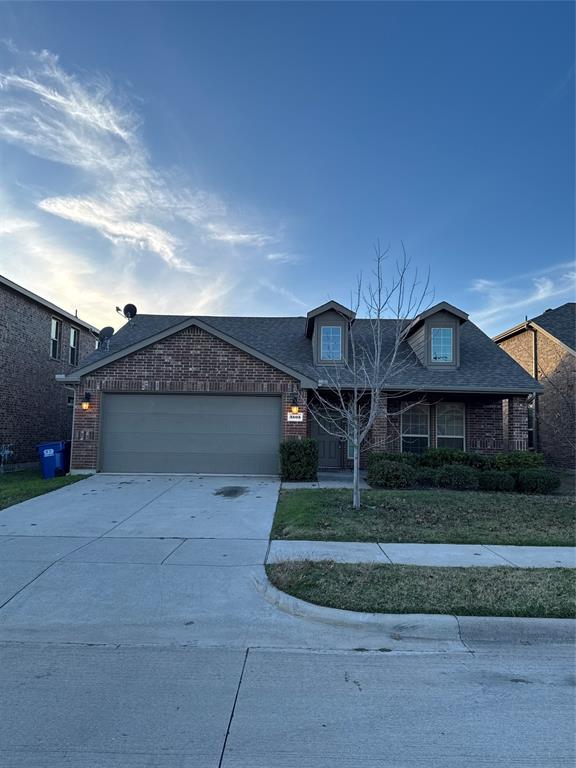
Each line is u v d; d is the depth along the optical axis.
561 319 18.34
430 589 5.40
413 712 3.42
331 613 4.89
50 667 4.04
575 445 15.59
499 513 9.23
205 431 13.38
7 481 13.02
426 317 14.91
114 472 13.27
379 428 14.19
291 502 9.86
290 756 2.93
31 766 2.81
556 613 4.86
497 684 3.81
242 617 5.00
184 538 7.59
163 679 3.85
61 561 6.47
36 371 18.28
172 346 13.48
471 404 15.56
